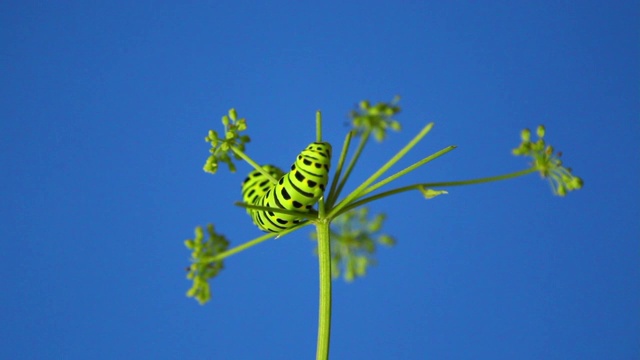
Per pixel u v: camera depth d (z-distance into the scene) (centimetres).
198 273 27
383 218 30
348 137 24
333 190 24
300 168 23
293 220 24
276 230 24
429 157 23
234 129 25
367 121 24
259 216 24
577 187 24
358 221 30
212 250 27
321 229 24
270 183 25
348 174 24
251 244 25
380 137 24
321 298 24
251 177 26
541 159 24
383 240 30
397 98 24
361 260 30
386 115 24
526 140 24
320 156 23
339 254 30
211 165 25
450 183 24
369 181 23
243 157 25
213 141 25
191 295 26
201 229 27
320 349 24
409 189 24
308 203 24
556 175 24
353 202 24
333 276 30
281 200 24
